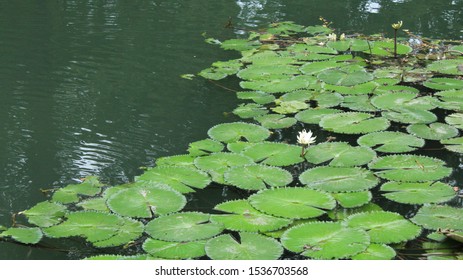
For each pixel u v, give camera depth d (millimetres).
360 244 3123
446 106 5012
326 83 5637
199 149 4340
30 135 4648
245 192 3865
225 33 7246
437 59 6316
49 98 5344
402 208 3637
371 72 6012
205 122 4934
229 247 3117
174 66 6168
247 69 6047
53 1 8516
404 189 3732
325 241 3160
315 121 4840
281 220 3379
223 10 8219
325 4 8523
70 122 4879
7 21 7504
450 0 8688
